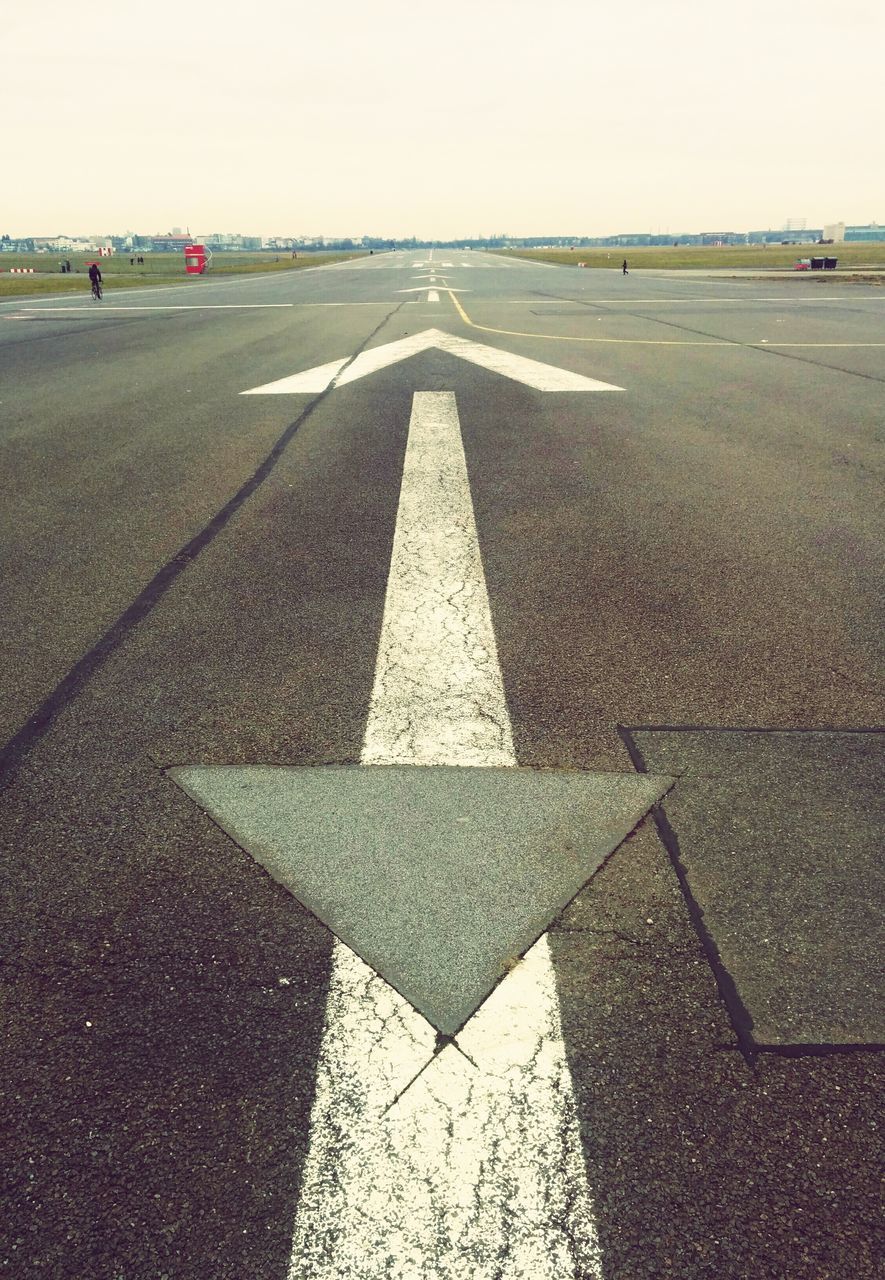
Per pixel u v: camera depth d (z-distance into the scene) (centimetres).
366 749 192
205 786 179
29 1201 102
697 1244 96
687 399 643
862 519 355
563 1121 109
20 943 140
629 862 155
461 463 455
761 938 138
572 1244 96
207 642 248
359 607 272
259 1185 103
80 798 176
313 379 759
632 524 353
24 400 698
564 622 259
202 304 2105
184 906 146
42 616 269
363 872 153
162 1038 122
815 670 227
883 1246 96
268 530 351
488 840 161
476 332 1174
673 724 201
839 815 167
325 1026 123
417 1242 96
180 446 507
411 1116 110
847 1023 123
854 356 903
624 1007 126
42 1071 118
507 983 130
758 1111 111
